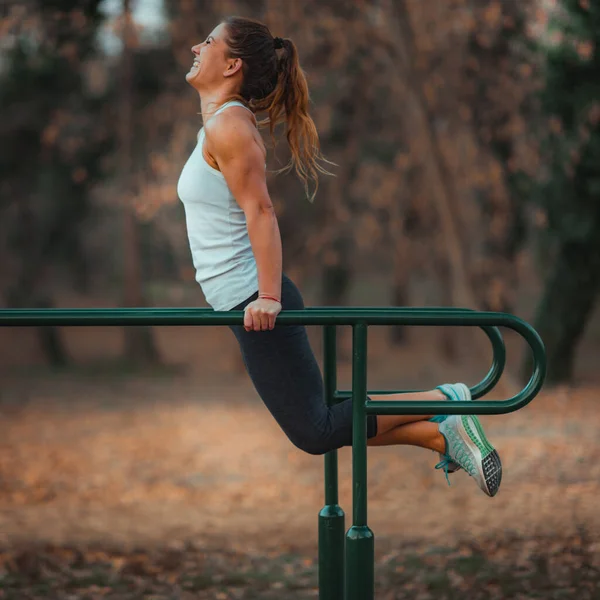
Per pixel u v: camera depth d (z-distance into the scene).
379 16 19.55
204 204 3.50
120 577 6.41
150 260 37.53
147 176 26.41
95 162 28.92
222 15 19.62
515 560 6.59
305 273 27.41
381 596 5.87
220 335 37.28
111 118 27.88
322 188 25.48
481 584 6.00
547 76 18.62
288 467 12.88
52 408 21.11
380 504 9.86
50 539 8.02
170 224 29.30
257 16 19.08
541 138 19.48
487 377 4.04
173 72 26.12
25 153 28.50
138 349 31.61
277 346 3.51
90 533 8.45
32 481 12.03
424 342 39.31
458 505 9.46
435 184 19.16
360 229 27.66
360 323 3.48
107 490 11.43
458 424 3.66
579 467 11.54
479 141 20.52
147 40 26.11
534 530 7.70
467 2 18.98
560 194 19.92
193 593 6.04
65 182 29.36
